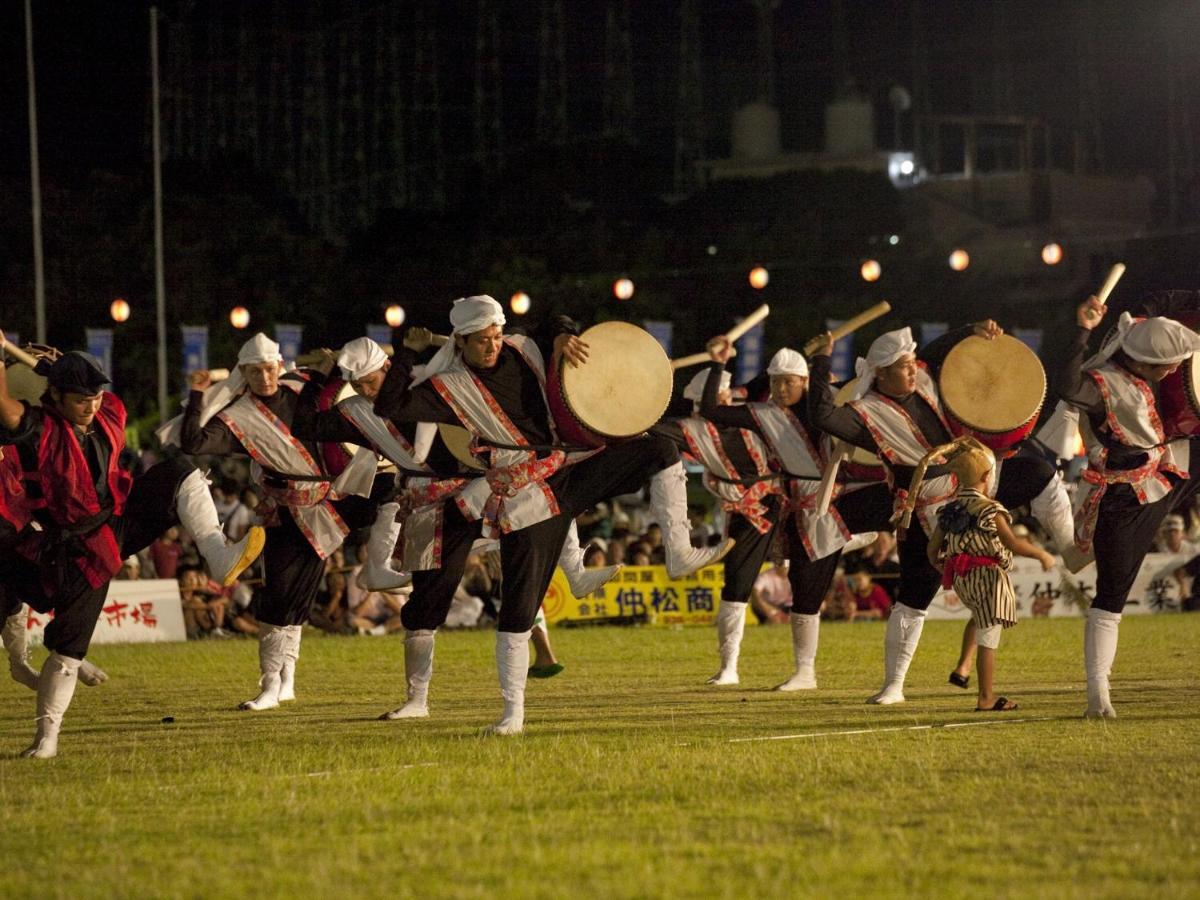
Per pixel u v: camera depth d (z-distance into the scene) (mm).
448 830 7656
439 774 9188
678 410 14750
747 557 14812
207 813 8203
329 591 22484
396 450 12055
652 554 24453
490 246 51219
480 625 23094
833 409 12562
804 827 7605
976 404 12516
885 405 12578
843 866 6805
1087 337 11789
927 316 52188
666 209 57875
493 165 56031
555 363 11211
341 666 17375
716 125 71125
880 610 24359
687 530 12477
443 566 12273
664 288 51531
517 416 11188
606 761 9531
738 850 7137
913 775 8883
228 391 12914
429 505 12250
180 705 13594
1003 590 12195
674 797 8398
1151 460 11742
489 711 12891
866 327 49531
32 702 13867
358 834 7617
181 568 22266
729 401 14820
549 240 52125
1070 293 57625
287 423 12922
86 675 14156
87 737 11422
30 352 11391
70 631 10539
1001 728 10891
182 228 49219
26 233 48906
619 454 11508
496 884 6633
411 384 11180
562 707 12867
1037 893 6379
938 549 12453
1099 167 61469
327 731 11484
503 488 11219
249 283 49469
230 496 23844
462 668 17094
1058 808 7957
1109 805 8016
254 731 11562
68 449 10422
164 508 11125
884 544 24812
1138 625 21734
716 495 14820
